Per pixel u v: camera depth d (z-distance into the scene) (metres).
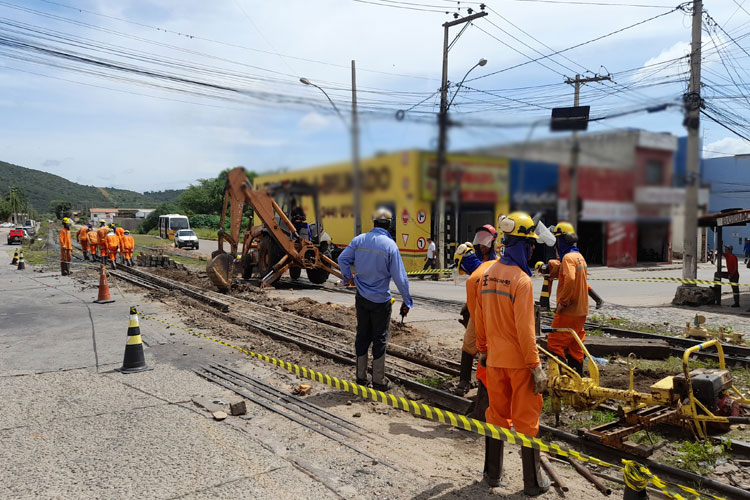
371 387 6.21
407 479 3.97
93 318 10.38
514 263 3.72
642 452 4.35
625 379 6.47
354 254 6.20
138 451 4.32
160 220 53.34
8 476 3.88
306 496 3.66
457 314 11.75
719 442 4.63
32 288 15.30
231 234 14.98
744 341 9.11
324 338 8.94
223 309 11.80
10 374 6.50
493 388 3.83
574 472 4.25
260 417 5.18
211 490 3.71
